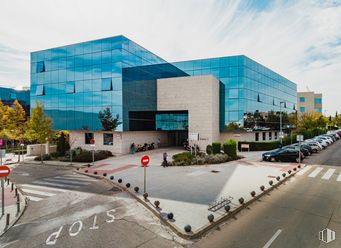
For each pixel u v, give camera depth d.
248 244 7.13
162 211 9.69
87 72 28.95
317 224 8.51
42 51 32.56
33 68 33.41
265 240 7.36
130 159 24.62
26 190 14.01
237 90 34.59
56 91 31.44
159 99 33.56
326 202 10.97
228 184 13.99
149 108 32.09
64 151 28.30
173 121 33.72
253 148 32.31
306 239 7.38
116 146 27.86
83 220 9.29
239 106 34.38
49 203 11.52
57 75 31.34
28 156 29.98
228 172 17.59
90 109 28.78
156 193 12.30
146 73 31.45
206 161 21.48
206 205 10.36
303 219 8.98
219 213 9.38
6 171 10.24
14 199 12.29
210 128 30.30
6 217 9.55
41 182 16.03
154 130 34.34
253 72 37.38
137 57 29.64
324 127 70.38
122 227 8.58
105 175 17.19
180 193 12.22
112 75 27.22
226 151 24.09
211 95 30.31
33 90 33.41
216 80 33.25
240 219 9.10
